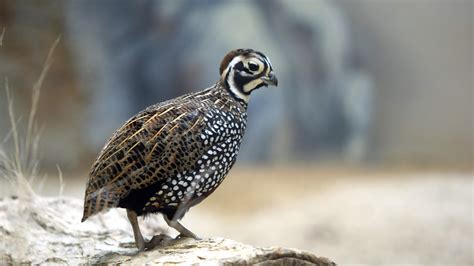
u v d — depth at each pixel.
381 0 26.50
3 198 5.38
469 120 25.95
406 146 25.92
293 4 25.45
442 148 25.69
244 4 24.89
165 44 24.27
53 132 15.51
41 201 5.49
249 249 4.33
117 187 4.42
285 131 24.59
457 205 13.40
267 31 24.92
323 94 25.44
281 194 16.34
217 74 23.70
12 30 14.61
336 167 22.33
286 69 24.61
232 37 23.98
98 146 20.19
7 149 6.53
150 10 24.09
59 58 15.79
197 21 24.33
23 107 14.47
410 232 11.62
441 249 10.67
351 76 26.06
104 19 23.31
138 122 4.58
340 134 25.55
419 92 26.25
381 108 26.39
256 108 23.98
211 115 4.67
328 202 14.38
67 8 17.16
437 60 26.27
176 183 4.55
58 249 4.81
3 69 13.90
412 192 14.91
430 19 26.34
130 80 23.86
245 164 23.02
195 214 14.26
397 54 26.45
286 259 4.27
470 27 26.33
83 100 17.25
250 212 14.68
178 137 4.52
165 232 5.75
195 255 4.29
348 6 26.50
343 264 10.30
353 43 26.30
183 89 24.05
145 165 4.45
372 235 11.62
